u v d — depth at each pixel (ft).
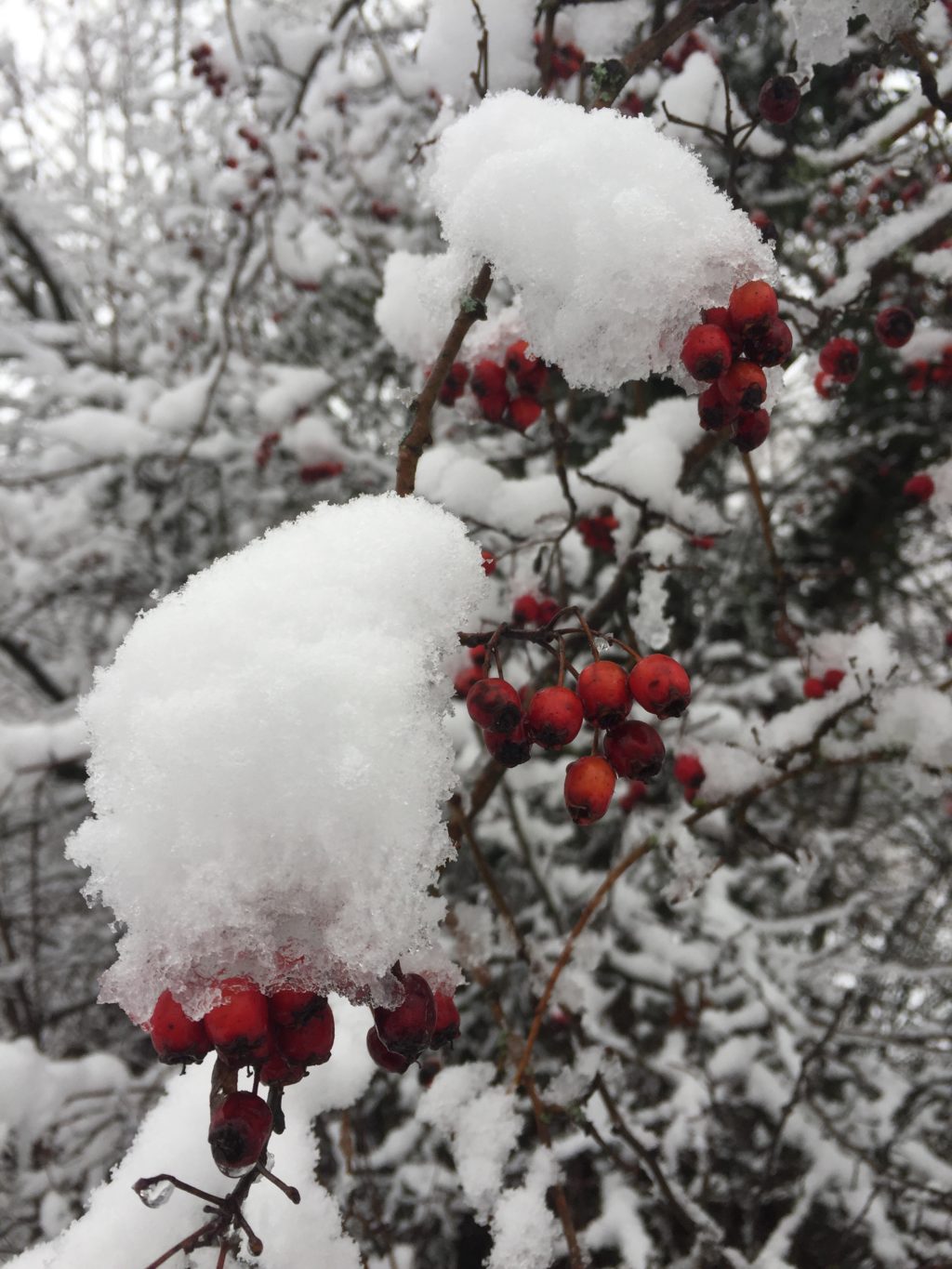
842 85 6.55
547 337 3.23
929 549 14.19
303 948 2.35
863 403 12.48
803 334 5.54
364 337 12.33
